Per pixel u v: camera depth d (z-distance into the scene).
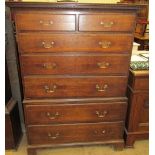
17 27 1.30
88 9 1.28
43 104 1.52
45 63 1.41
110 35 1.37
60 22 1.30
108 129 1.67
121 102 1.58
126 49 1.43
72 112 1.57
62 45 1.37
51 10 1.27
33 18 1.28
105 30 1.35
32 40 1.34
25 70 1.42
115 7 1.28
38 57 1.39
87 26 1.33
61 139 1.66
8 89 1.71
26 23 1.29
